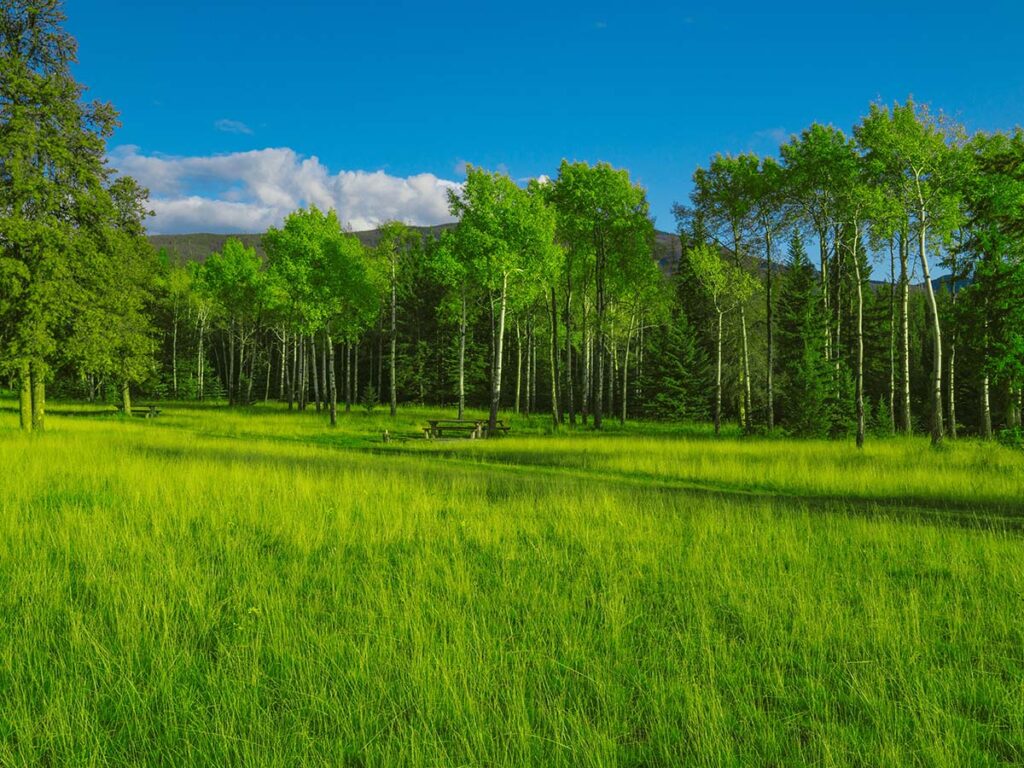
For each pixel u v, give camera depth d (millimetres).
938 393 22219
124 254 28031
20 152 22266
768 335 30953
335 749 3232
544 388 62938
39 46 24375
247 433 29062
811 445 23062
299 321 37125
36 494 10172
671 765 3217
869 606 5387
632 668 4254
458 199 30812
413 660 4145
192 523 8625
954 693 3939
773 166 29453
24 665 4125
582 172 33500
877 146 23219
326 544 7695
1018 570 6625
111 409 46062
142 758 3197
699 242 32594
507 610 5320
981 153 23703
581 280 38625
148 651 4320
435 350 63281
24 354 22297
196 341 75312
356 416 42219
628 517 9492
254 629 4785
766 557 7172
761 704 3816
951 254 26391
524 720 3453
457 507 10172
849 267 34500
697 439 27422
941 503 12648
